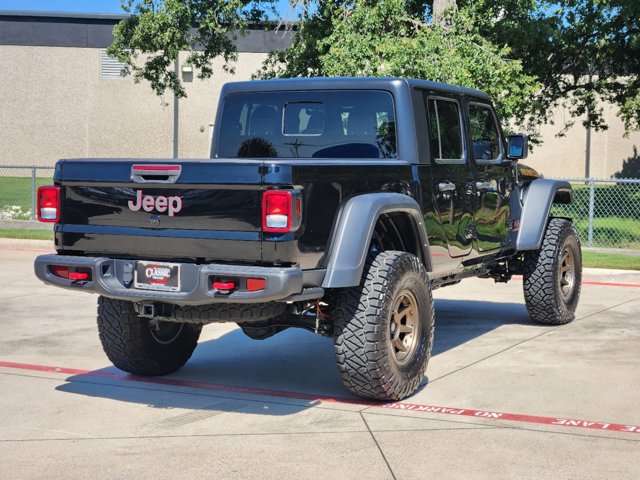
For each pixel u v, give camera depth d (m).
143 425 5.11
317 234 5.08
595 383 6.09
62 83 37.56
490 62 15.98
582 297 10.36
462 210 6.73
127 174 5.26
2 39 37.28
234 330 8.35
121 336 6.07
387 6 16.45
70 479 4.15
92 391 5.94
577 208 24.83
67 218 5.55
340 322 5.35
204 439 4.82
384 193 5.57
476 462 4.39
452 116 6.77
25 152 37.94
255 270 4.85
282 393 5.90
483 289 11.22
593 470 4.27
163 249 5.20
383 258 5.51
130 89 37.41
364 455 4.51
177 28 18.67
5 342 7.59
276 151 6.77
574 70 23.77
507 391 5.87
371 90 6.32
